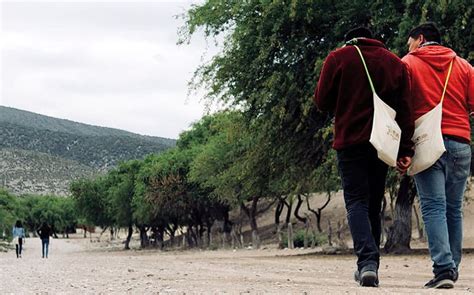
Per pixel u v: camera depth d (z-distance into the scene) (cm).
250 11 2308
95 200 9281
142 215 6981
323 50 2262
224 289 721
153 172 6322
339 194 7362
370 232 668
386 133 653
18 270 1761
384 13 2134
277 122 2361
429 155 686
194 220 6931
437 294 590
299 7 2197
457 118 713
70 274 1388
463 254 2253
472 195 4712
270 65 2327
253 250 4491
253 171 2577
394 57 682
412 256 2236
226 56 2352
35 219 16762
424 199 704
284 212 7338
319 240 4778
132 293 715
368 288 645
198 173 4900
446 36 1969
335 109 691
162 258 2875
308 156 2488
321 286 731
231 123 2458
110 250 7844
